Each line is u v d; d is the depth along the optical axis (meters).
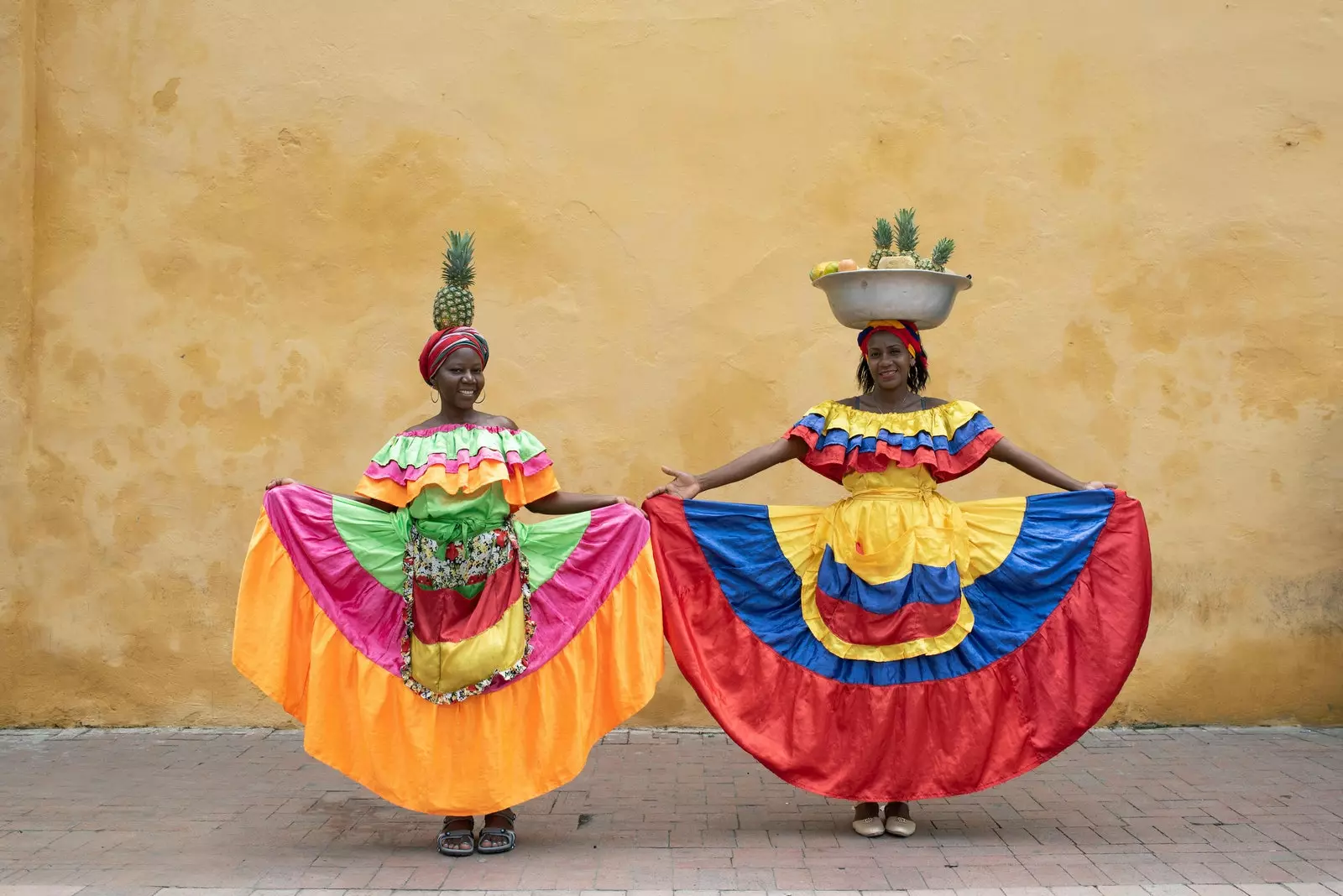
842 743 4.94
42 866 4.48
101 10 6.79
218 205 6.78
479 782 4.61
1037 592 5.04
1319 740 6.47
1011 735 4.94
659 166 6.82
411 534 4.67
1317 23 6.83
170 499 6.75
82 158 6.77
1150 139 6.82
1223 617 6.76
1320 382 6.80
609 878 4.35
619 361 6.80
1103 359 6.80
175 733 6.65
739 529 5.16
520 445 4.79
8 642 6.73
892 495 5.01
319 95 6.80
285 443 6.77
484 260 6.79
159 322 6.77
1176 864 4.49
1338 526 6.78
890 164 6.83
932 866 4.50
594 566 4.88
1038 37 6.83
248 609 4.68
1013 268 6.80
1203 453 6.79
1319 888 4.18
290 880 4.32
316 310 6.78
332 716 4.66
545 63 6.84
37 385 6.76
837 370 6.78
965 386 6.79
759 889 4.23
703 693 4.95
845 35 6.84
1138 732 6.67
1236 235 6.80
